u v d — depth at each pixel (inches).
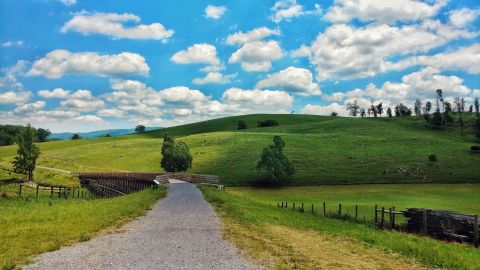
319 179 4207.7
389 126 7372.1
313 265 531.2
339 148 5541.3
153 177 3125.0
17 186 2456.9
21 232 708.7
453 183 3954.2
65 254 568.1
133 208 1144.8
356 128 7155.5
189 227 839.7
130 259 542.0
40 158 4965.6
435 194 3376.0
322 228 903.7
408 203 2822.3
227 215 1063.0
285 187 3924.7
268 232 778.2
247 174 4441.4
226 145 5969.5
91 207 1156.5
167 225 864.9
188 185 2677.2
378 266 545.3
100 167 5305.1
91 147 7121.1
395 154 5137.8
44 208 1125.1
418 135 6392.7
